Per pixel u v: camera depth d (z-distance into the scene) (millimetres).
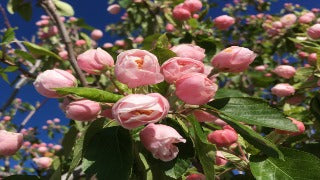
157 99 116
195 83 127
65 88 117
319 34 250
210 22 342
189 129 136
